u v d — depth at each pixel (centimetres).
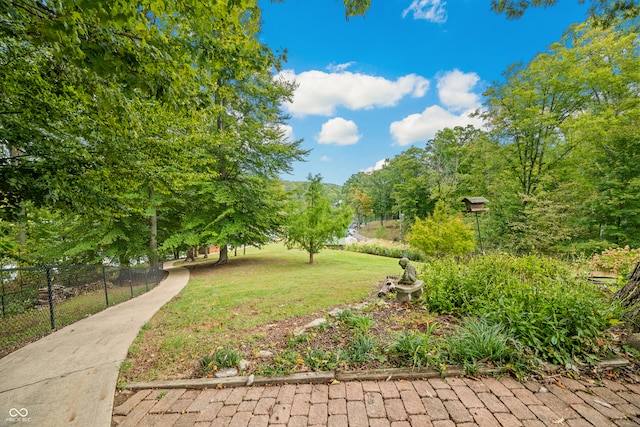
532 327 270
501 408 197
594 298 317
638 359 254
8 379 266
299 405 210
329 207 1285
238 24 259
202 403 219
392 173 3831
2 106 354
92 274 646
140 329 414
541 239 1088
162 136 626
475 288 398
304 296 583
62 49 185
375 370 249
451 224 1095
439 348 272
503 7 449
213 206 1252
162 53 228
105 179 527
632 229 1012
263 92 1173
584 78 1161
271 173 1323
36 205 396
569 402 202
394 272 949
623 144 1011
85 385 253
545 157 1384
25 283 541
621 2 420
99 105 291
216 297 629
